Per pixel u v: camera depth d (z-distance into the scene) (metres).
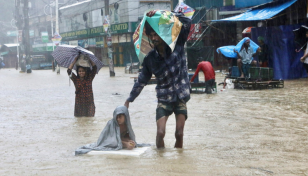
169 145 7.17
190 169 5.25
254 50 19.31
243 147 6.81
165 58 6.11
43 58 69.62
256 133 8.26
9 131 9.49
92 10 66.75
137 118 11.03
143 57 6.29
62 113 12.70
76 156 6.36
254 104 13.05
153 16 6.02
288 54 21.62
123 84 25.12
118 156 6.15
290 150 6.53
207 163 5.59
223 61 35.75
